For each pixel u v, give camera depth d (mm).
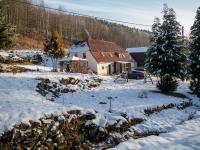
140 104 22109
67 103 21297
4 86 21656
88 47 52125
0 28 26016
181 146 12992
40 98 20484
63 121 14320
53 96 22984
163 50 29453
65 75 28594
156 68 30344
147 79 40469
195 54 32125
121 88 29281
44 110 14508
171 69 29812
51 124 13688
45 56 55656
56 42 44500
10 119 12836
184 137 14508
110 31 153375
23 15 107875
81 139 14375
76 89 25953
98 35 138250
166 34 29906
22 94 20094
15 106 14609
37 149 12305
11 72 28000
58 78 26547
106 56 53969
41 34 103625
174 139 14359
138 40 169500
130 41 159250
